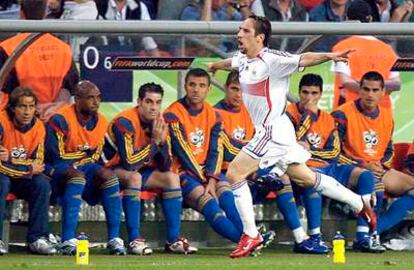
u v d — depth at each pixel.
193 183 35.50
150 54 36.00
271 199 36.84
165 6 45.00
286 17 46.31
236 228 35.16
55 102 35.69
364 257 34.50
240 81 33.91
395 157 37.66
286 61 33.22
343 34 36.16
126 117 35.12
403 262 32.84
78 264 31.20
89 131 35.12
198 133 35.66
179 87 36.28
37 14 41.19
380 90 36.56
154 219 36.38
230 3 45.75
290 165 34.47
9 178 34.25
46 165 35.03
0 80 35.25
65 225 34.56
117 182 34.88
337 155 36.56
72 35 35.62
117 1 44.62
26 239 35.56
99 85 35.91
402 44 37.25
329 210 37.50
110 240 34.75
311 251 35.22
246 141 36.38
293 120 36.38
